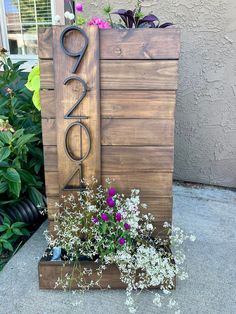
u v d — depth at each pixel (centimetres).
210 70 181
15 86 172
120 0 182
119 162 109
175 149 201
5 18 237
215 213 166
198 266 122
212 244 137
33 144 158
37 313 100
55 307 102
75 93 102
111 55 99
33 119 160
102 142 107
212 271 119
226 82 181
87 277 108
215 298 106
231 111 185
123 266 103
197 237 142
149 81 101
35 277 116
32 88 115
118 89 102
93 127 105
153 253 104
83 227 111
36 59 239
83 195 110
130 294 100
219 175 199
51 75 101
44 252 120
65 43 98
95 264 106
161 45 98
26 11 232
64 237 110
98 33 97
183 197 185
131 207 105
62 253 113
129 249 105
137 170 110
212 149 195
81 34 97
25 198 154
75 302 103
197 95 188
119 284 108
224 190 196
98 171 109
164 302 104
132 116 104
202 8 173
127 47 98
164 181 111
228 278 116
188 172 204
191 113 192
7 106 162
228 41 174
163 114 104
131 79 101
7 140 133
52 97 103
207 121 191
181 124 195
